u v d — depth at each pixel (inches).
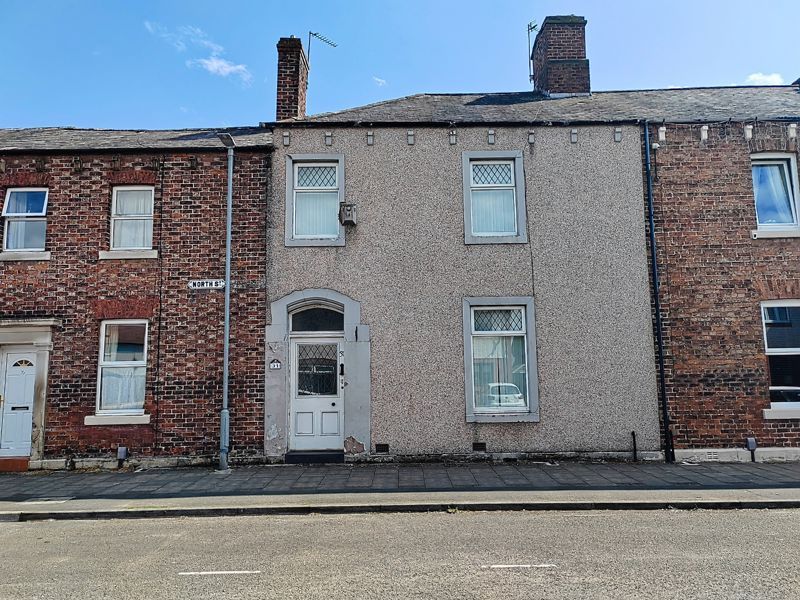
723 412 467.8
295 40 563.8
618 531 282.0
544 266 483.8
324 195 502.9
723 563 229.5
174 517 329.4
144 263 482.6
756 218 492.4
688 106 550.3
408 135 499.2
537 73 655.1
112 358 478.6
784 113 514.0
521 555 244.1
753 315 478.3
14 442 467.2
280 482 396.5
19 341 470.6
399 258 484.7
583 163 497.0
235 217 488.4
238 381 468.4
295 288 480.7
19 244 493.4
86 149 489.4
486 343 483.8
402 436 464.4
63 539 284.4
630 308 478.9
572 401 468.1
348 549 257.4
